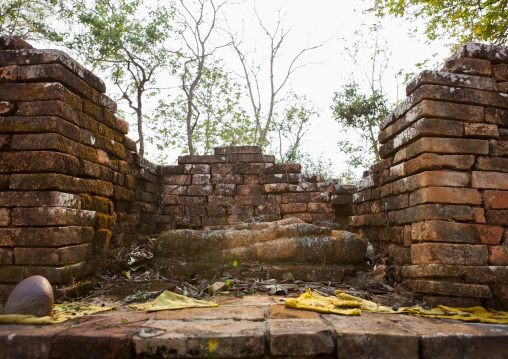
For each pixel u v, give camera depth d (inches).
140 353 112.5
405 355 116.0
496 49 192.2
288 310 148.6
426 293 171.5
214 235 228.8
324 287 199.3
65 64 180.4
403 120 203.9
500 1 296.2
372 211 257.0
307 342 116.6
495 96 187.2
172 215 323.6
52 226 165.6
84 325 128.1
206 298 178.1
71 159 180.4
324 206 315.6
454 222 174.1
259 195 323.3
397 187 209.8
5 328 124.3
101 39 367.9
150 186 309.9
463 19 331.3
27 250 164.7
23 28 363.9
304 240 227.3
